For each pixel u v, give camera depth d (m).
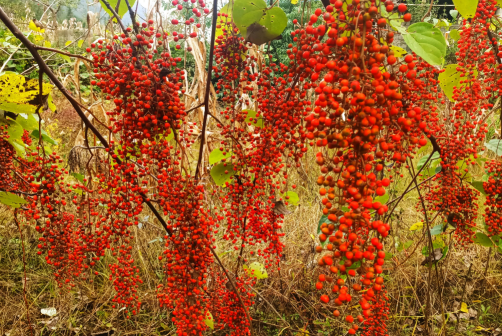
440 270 2.87
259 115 1.49
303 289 2.84
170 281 1.46
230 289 2.02
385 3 0.91
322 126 0.85
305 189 3.67
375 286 0.83
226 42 1.54
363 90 0.81
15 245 2.99
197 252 1.48
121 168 1.37
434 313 2.64
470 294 2.80
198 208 1.45
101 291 2.66
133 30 1.38
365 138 0.82
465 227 2.09
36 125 2.00
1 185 1.62
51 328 2.37
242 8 1.36
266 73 1.45
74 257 1.58
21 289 2.63
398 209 3.38
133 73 1.23
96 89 5.15
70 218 1.64
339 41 0.85
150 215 3.44
